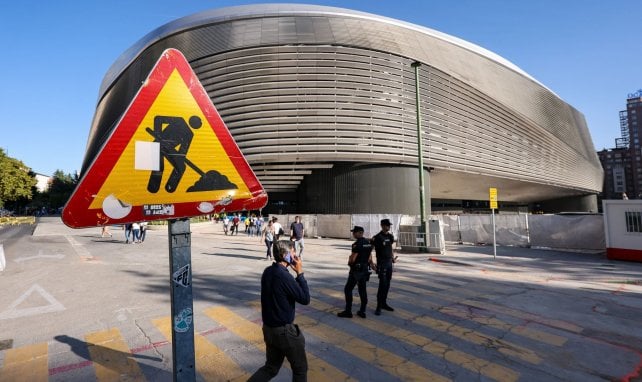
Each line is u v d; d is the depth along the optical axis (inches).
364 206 1190.3
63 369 161.2
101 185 73.3
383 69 1264.8
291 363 120.9
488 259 530.0
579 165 2391.7
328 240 903.1
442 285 346.9
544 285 350.3
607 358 176.2
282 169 1235.2
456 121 1427.2
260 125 1198.3
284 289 120.3
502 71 1787.6
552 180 1996.8
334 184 1220.5
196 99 89.1
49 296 297.0
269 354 123.6
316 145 1171.9
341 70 1219.9
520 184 1879.9
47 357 174.4
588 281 372.5
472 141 1477.6
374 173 1204.5
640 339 202.2
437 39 1488.7
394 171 1226.0
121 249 656.4
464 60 1563.7
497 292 317.7
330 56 1225.4
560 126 2201.0
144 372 158.4
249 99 1215.6
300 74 1211.2
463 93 1477.6
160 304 272.1
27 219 2217.0
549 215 650.8
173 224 84.2
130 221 76.3
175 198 82.8
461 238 776.9
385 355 177.3
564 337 204.5
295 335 120.0
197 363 166.1
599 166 2925.7
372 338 200.8
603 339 201.8
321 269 437.7
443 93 1395.2
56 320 233.0
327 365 165.3
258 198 96.0
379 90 1242.6
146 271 418.0
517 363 169.5
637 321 234.8
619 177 6407.5
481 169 1496.1
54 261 500.7
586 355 179.5
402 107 1270.9
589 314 250.5
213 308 259.8
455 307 265.9
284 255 125.0
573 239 613.6
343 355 177.0
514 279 382.6
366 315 244.2
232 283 350.3
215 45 1277.1
